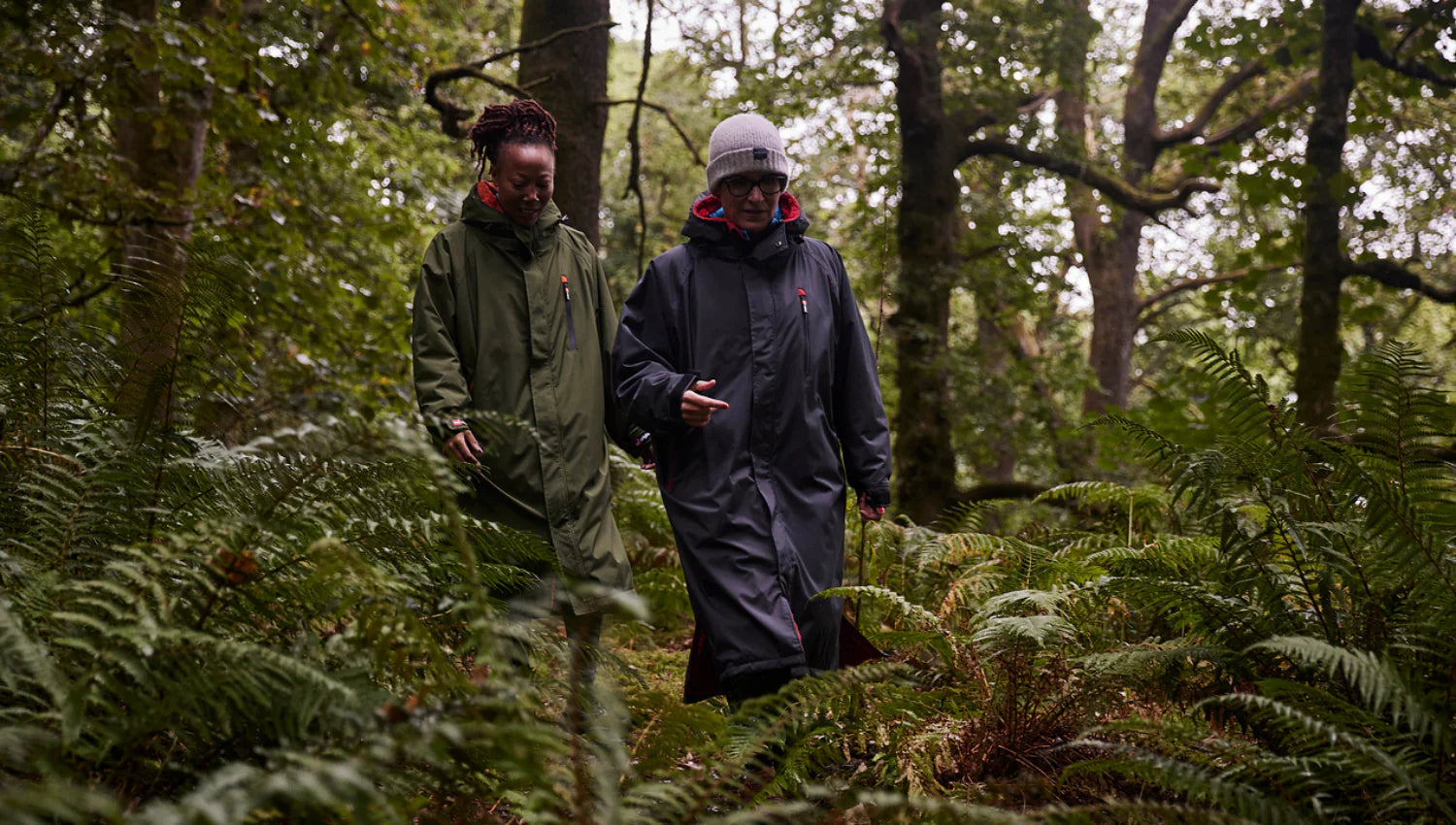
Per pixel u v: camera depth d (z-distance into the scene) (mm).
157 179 6848
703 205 3414
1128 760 2180
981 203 16859
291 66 7164
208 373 2465
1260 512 3305
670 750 2084
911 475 12297
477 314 3283
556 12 7184
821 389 3283
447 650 2148
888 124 14938
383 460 2084
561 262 3434
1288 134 12586
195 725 1667
